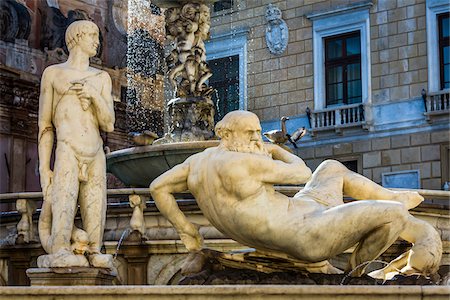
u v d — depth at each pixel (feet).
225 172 19.86
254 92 106.83
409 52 98.32
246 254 20.99
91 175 26.61
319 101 102.83
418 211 37.11
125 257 36.40
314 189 21.06
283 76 105.19
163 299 16.87
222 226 20.54
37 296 17.47
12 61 86.58
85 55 27.12
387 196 21.31
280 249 20.25
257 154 20.24
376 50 100.27
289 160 20.58
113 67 94.63
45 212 26.48
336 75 102.78
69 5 91.86
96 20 94.02
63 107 26.37
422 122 95.76
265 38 106.52
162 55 99.14
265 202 19.90
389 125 97.60
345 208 19.83
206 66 49.96
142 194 36.68
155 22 99.04
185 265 20.83
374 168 97.96
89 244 26.35
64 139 26.20
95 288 17.21
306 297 16.33
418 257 19.98
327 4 103.45
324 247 19.85
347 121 99.55
